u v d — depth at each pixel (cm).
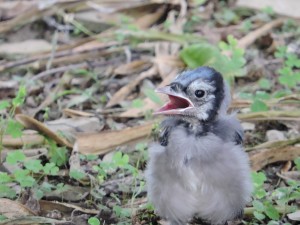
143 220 894
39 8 1374
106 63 1269
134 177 930
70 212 909
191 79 831
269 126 1083
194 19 1369
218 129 825
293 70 1237
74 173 933
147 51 1297
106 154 1022
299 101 1101
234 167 802
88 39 1307
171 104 845
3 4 1412
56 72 1238
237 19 1384
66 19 1368
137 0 1409
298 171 976
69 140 1023
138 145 995
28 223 861
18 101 994
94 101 1163
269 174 982
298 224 879
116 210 880
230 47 1174
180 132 817
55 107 1149
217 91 833
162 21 1392
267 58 1270
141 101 1098
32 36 1355
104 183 951
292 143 1019
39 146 1028
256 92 1143
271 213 862
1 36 1355
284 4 1384
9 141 1024
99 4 1394
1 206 886
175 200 818
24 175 912
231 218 844
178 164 802
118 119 1112
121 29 1318
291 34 1321
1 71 1243
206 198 812
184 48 1212
